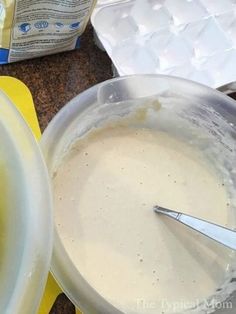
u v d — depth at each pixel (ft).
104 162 1.48
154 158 1.52
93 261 1.35
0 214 1.00
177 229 1.43
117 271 1.36
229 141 1.50
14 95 1.51
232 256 1.44
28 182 1.00
